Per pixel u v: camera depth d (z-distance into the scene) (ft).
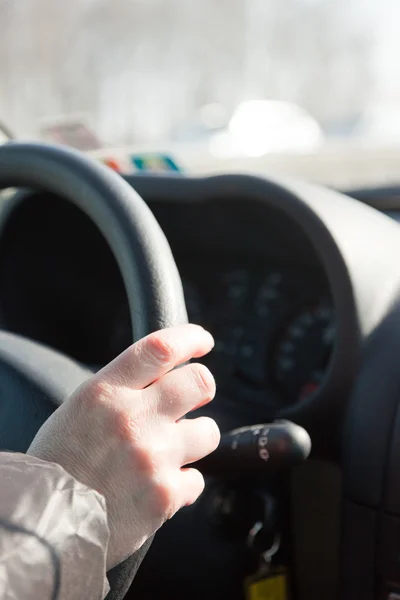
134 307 2.64
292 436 2.87
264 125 22.52
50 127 4.95
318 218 3.94
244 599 4.07
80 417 1.95
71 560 1.81
